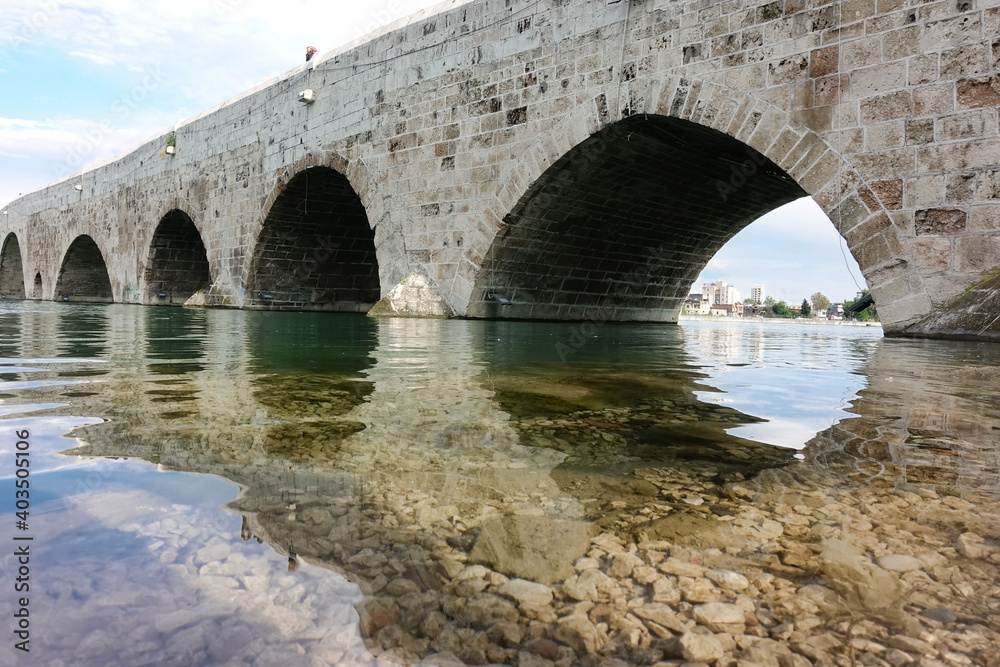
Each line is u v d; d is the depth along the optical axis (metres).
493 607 0.98
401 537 1.22
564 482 1.59
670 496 1.50
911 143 6.96
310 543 1.17
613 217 13.10
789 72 7.84
